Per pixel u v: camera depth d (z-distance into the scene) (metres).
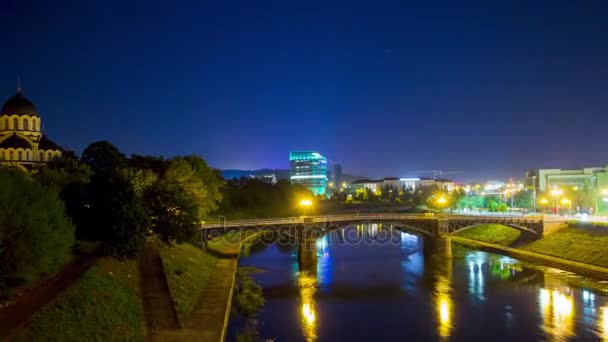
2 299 45.69
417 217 134.50
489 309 77.56
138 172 87.56
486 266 114.75
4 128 134.12
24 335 38.62
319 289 92.44
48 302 45.75
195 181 114.56
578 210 198.00
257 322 70.81
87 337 43.69
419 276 103.88
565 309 76.75
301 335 65.62
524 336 65.00
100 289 53.72
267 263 121.25
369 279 101.06
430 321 72.12
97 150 156.88
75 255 64.56
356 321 72.06
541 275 102.31
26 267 47.06
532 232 133.88
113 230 65.50
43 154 133.50
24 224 47.31
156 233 81.25
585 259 109.56
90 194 67.00
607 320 71.06
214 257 108.81
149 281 66.94
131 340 47.72
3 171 51.44
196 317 59.22
